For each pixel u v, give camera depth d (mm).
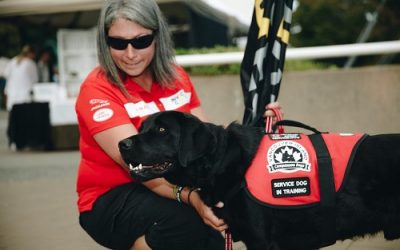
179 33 12617
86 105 2967
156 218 3000
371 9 15672
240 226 2844
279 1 3314
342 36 16609
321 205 2775
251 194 2770
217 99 5105
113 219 3010
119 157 2891
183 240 3107
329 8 16953
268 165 2795
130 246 3146
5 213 5113
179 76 3297
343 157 2805
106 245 3188
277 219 2809
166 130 2770
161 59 3141
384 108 4871
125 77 3084
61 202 5531
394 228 2818
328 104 4953
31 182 6988
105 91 2982
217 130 2861
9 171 8133
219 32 13461
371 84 4883
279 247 2871
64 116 11195
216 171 2811
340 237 2893
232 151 2824
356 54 4668
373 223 2816
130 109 3021
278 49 3330
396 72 4832
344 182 2770
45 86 11859
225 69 5152
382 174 2760
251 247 2867
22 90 12281
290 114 5023
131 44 2932
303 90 4980
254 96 3322
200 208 2918
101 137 2904
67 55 11844
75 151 10703
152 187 3000
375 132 4902
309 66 5387
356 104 4914
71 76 11883
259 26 3324
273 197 2766
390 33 12164
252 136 2896
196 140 2740
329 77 4938
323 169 2779
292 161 2801
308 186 2777
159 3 11289
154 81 3193
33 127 11133
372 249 3680
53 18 12148
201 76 5125
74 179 7016
